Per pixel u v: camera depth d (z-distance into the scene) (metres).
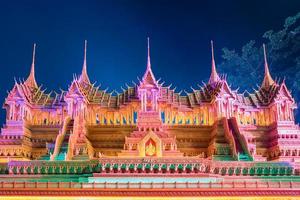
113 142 84.00
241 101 92.88
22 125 82.75
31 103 89.62
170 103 91.19
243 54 146.38
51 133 85.56
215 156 76.94
